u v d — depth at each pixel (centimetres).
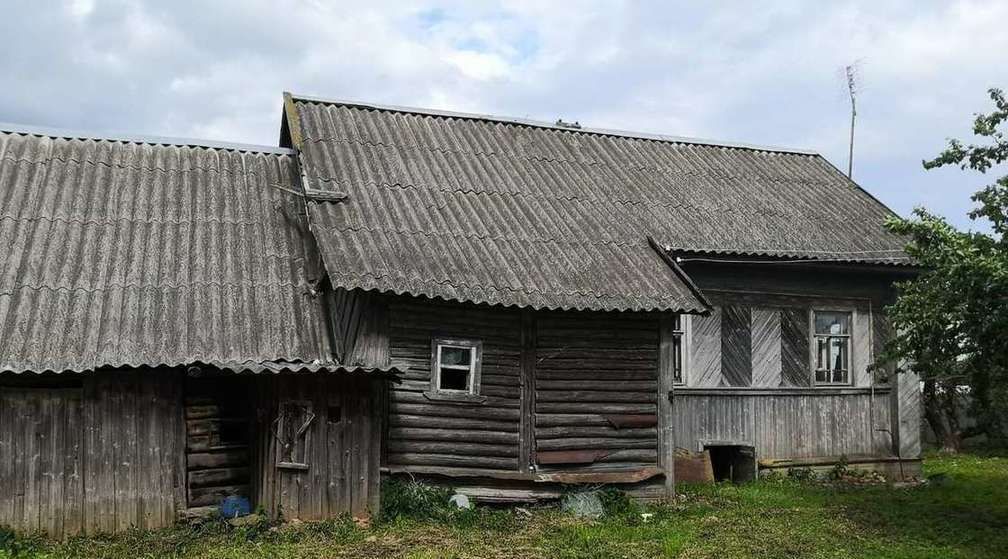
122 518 1038
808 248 1563
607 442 1304
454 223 1353
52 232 1220
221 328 1123
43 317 1073
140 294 1145
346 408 1107
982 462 1977
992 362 1088
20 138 1418
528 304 1184
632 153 1858
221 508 1089
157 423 1064
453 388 1305
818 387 1628
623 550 995
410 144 1612
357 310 1188
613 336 1327
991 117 1132
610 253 1390
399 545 986
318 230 1225
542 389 1280
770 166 1964
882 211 1800
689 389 1529
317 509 1082
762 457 1575
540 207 1486
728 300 1583
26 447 1013
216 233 1302
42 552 948
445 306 1239
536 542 1027
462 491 1218
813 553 1012
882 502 1360
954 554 1027
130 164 1427
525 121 1869
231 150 1551
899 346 1198
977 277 1041
